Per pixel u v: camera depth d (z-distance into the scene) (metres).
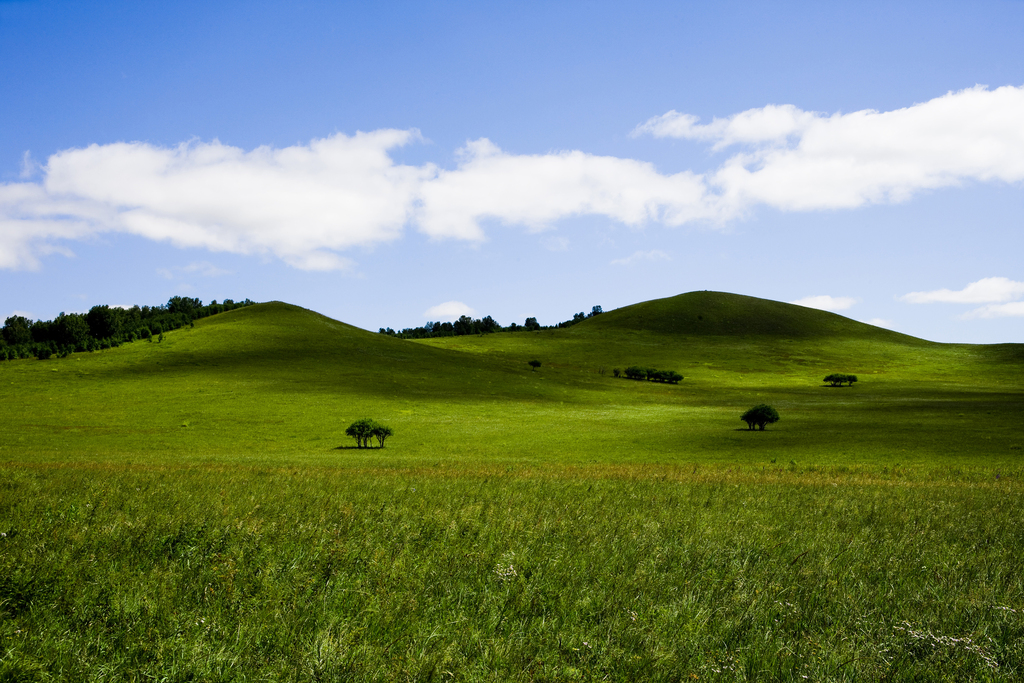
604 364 164.00
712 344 199.38
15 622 6.19
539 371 135.12
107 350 115.12
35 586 7.11
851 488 22.34
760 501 17.42
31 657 5.39
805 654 6.07
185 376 98.62
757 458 46.88
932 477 30.84
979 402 95.94
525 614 6.95
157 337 126.44
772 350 192.62
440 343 194.12
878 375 156.88
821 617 7.17
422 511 13.76
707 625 6.74
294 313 163.38
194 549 9.09
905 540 11.43
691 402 102.81
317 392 91.50
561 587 7.94
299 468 33.69
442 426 70.06
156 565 8.28
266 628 6.23
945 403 94.56
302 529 10.86
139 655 5.64
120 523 10.78
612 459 46.94
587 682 5.43
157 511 12.98
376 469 33.06
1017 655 6.16
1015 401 97.88
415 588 7.63
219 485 19.86
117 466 32.09
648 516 13.80
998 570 9.06
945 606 7.48
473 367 127.75
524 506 14.98
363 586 7.67
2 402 76.62
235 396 85.56
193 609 6.77
